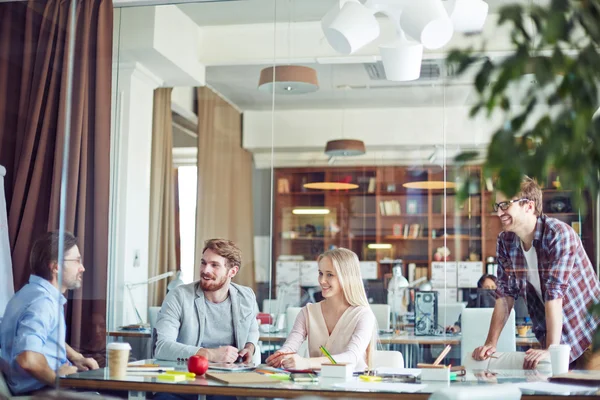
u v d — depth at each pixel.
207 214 5.37
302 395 1.98
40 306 2.76
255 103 5.98
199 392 2.06
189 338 2.94
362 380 2.16
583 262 2.68
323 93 5.67
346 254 2.73
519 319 2.80
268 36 4.34
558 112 0.73
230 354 2.66
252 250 6.62
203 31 4.23
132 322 3.70
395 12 2.66
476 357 2.87
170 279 4.33
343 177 6.91
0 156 3.43
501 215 2.83
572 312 2.65
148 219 4.10
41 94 3.45
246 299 3.05
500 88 0.74
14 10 3.51
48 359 2.66
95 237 3.41
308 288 6.88
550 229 2.73
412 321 3.79
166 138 4.41
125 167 3.82
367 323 2.61
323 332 2.66
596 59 0.73
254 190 6.56
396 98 5.43
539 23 0.76
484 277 2.98
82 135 3.46
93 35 3.52
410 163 6.02
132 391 2.23
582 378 2.25
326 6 3.85
